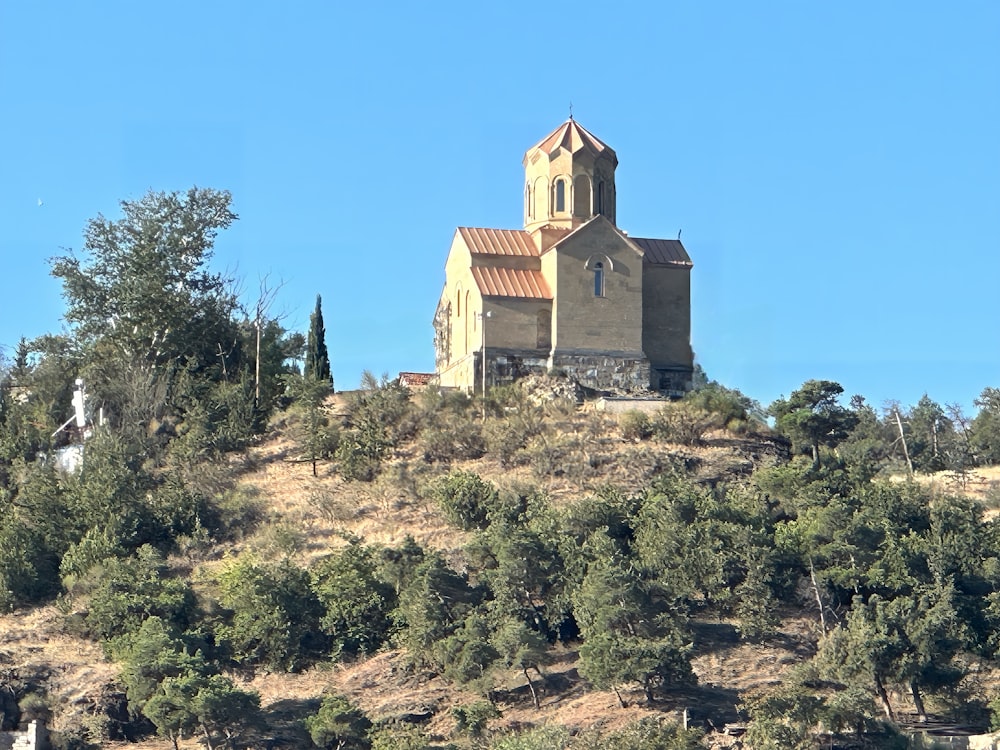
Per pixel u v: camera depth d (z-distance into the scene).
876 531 173.50
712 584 167.25
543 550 166.88
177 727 151.38
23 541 185.00
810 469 191.88
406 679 160.12
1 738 155.12
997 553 174.75
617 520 177.75
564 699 156.38
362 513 193.12
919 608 160.88
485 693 156.50
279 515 193.88
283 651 164.38
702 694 155.12
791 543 173.00
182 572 182.12
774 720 145.50
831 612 167.25
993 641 162.88
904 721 155.12
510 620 158.62
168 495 193.62
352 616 167.50
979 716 155.88
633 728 143.50
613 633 156.62
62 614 172.62
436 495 189.88
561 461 199.12
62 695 160.00
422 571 165.62
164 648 158.50
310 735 150.25
